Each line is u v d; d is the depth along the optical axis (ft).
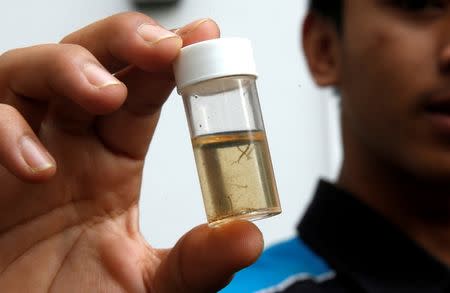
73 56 0.92
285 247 1.54
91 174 1.01
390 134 1.44
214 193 0.95
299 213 2.22
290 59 2.24
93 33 0.96
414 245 1.44
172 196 2.00
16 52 0.96
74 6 1.99
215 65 0.94
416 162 1.42
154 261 1.01
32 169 0.89
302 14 2.26
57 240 1.00
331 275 1.46
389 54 1.43
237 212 0.94
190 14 2.07
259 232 0.95
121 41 0.95
